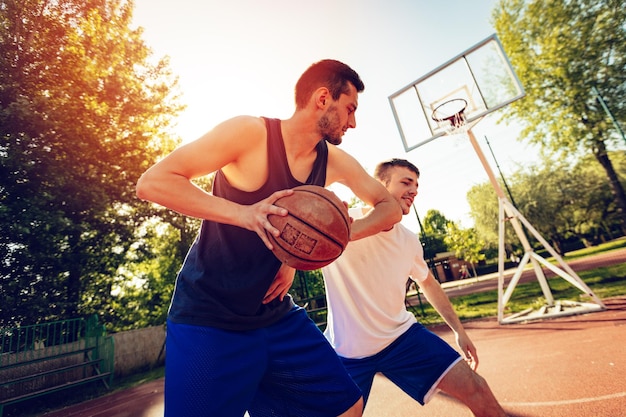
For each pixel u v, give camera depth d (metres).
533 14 17.81
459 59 9.02
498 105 8.20
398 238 2.33
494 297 13.01
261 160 1.36
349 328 2.17
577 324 5.74
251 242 1.35
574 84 17.52
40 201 9.09
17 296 8.77
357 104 1.57
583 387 3.05
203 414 1.19
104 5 13.12
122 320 13.62
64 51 11.55
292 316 1.62
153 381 8.84
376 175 2.58
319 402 1.49
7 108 9.12
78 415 6.05
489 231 35.78
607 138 18.25
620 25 16.66
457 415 2.93
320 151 1.66
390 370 2.09
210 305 1.29
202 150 1.20
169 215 14.22
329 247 1.28
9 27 10.77
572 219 32.78
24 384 7.63
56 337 9.48
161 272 15.16
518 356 4.54
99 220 11.02
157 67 14.66
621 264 12.76
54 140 10.05
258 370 1.37
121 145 12.22
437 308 2.45
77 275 10.41
